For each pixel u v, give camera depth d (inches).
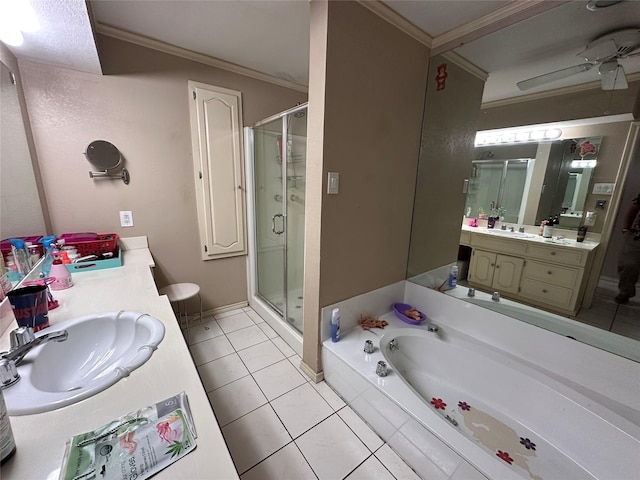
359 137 62.5
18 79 59.1
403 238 82.3
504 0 55.8
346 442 55.3
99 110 71.1
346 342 68.2
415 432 48.1
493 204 67.6
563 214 56.7
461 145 70.9
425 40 69.4
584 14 50.7
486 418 58.9
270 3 58.6
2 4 40.3
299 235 83.4
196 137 87.0
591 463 46.9
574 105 53.6
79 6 41.5
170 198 86.5
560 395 51.7
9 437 21.8
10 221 53.8
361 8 55.7
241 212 101.7
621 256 50.6
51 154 66.6
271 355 81.9
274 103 100.7
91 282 58.2
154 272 88.2
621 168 49.2
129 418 25.7
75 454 22.2
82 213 73.1
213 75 86.8
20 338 31.0
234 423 59.0
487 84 64.8
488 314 69.7
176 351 36.0
